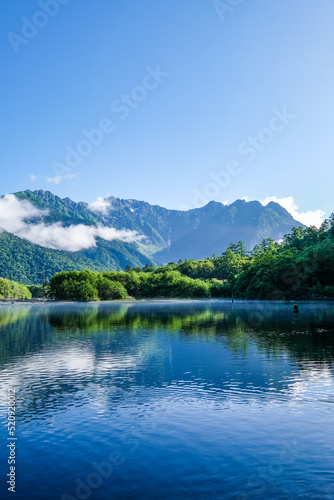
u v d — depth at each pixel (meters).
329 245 134.88
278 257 147.25
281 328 46.38
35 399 18.06
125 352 30.22
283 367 24.23
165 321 59.19
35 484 10.79
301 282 136.50
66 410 16.56
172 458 12.18
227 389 19.41
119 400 17.83
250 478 10.91
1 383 20.94
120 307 115.38
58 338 39.06
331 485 10.48
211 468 11.49
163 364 25.48
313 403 17.08
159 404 17.22
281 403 17.14
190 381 21.06
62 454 12.56
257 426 14.58
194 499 9.91
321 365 24.67
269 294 145.50
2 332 45.22
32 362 26.44
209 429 14.38
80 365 25.41
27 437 13.86
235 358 27.33
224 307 101.50
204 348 31.81
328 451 12.43
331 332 41.94
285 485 10.51
